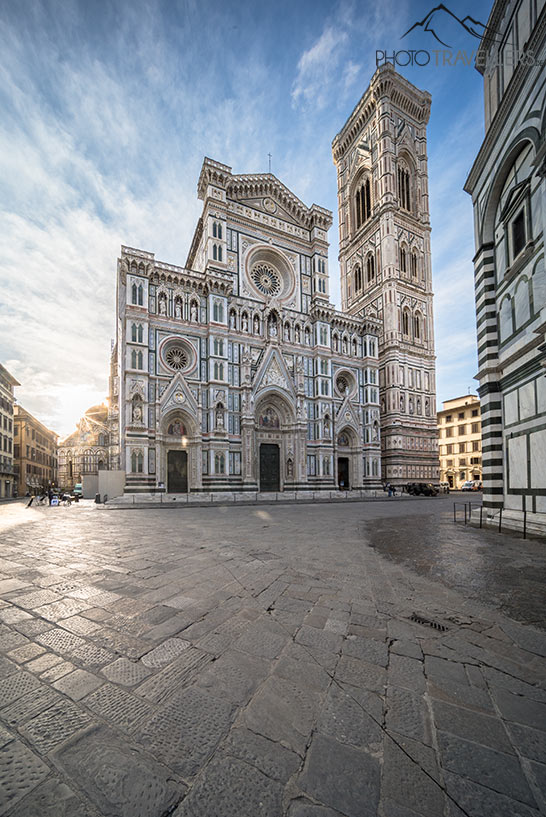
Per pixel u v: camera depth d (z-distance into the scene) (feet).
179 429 131.75
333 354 169.68
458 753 9.85
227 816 8.12
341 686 12.87
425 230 205.05
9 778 9.11
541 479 42.65
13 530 52.44
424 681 13.19
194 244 172.14
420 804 8.41
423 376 193.57
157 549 36.40
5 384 222.28
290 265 166.81
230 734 10.60
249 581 25.07
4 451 222.48
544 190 40.29
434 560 30.86
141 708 11.76
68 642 16.16
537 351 42.86
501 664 14.35
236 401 142.10
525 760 9.62
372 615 19.13
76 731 10.74
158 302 132.67
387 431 183.62
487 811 8.25
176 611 19.70
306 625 17.90
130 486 117.70
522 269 46.44
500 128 50.06
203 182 152.97
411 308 194.80
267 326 155.22
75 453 291.17
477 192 57.57
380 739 10.37
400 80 199.00
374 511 84.79
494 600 21.16
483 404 54.80
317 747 10.09
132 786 8.91
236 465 138.10
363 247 209.36
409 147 205.36
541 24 39.55
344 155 227.61
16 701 12.12
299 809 8.30
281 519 66.44
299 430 151.23
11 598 21.66
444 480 258.78
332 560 31.27
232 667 14.11
